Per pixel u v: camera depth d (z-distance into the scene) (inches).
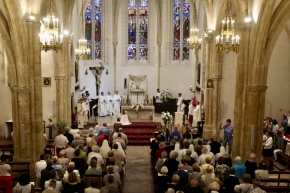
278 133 788.6
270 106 900.6
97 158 512.1
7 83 935.7
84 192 380.2
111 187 386.3
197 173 426.0
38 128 663.1
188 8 1296.8
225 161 509.4
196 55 1240.8
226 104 933.2
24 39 624.1
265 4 581.9
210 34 931.3
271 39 621.6
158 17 1302.9
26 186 396.5
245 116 663.1
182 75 1330.0
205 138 944.9
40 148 669.3
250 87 642.8
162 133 765.3
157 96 1310.3
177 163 479.2
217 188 376.5
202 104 1114.7
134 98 1348.4
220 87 932.6
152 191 593.3
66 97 970.7
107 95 1262.3
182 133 762.2
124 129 999.0
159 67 1336.1
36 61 647.8
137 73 1352.1
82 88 1262.3
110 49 1333.7
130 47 1357.0
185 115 1146.0
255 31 621.0
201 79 1145.4
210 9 919.7
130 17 1341.0
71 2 938.1
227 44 640.4
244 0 635.5
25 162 585.6
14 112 647.1
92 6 1290.6
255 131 650.8
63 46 939.3
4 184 460.1
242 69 657.6
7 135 931.3
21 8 608.1
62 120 962.7
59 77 943.7
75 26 1141.7
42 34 610.5
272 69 888.9
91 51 1312.7
